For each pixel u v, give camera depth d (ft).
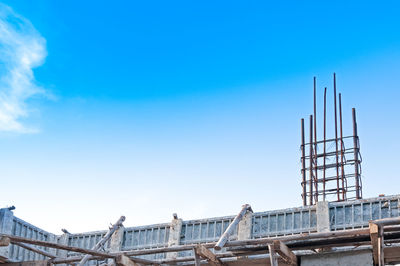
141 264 77.82
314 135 107.96
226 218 86.17
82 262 74.84
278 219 81.97
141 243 92.32
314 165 105.81
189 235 88.69
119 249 92.84
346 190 101.50
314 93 111.04
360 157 104.27
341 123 106.42
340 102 107.96
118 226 94.27
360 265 67.31
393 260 72.08
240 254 72.43
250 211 84.07
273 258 65.67
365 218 75.77
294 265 70.23
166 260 77.97
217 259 73.26
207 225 87.61
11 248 82.99
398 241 65.92
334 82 109.29
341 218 77.36
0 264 74.79
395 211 74.08
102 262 92.68
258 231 82.64
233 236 84.33
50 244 64.90
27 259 87.25
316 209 79.00
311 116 109.50
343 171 103.04
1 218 80.33
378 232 60.59
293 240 66.49
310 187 104.47
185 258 77.10
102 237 96.32
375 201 75.87
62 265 94.48
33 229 89.76
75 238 98.12
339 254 68.95
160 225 91.86
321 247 69.36
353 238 66.85
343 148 104.73
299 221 80.33
